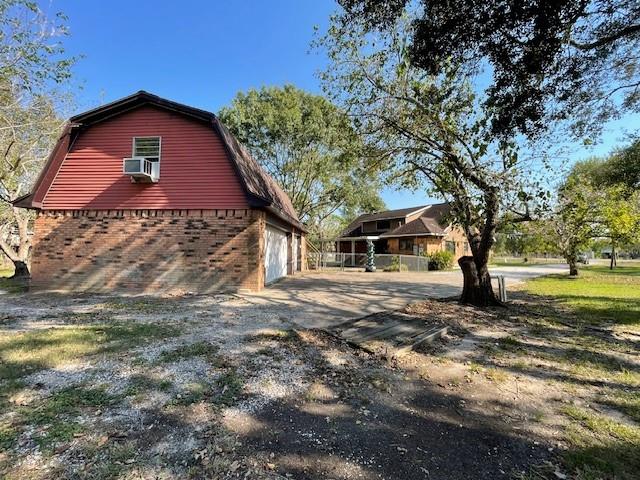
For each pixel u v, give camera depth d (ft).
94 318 21.57
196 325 19.89
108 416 9.66
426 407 10.94
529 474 7.69
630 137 36.88
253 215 34.04
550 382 12.99
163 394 11.07
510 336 19.43
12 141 44.06
